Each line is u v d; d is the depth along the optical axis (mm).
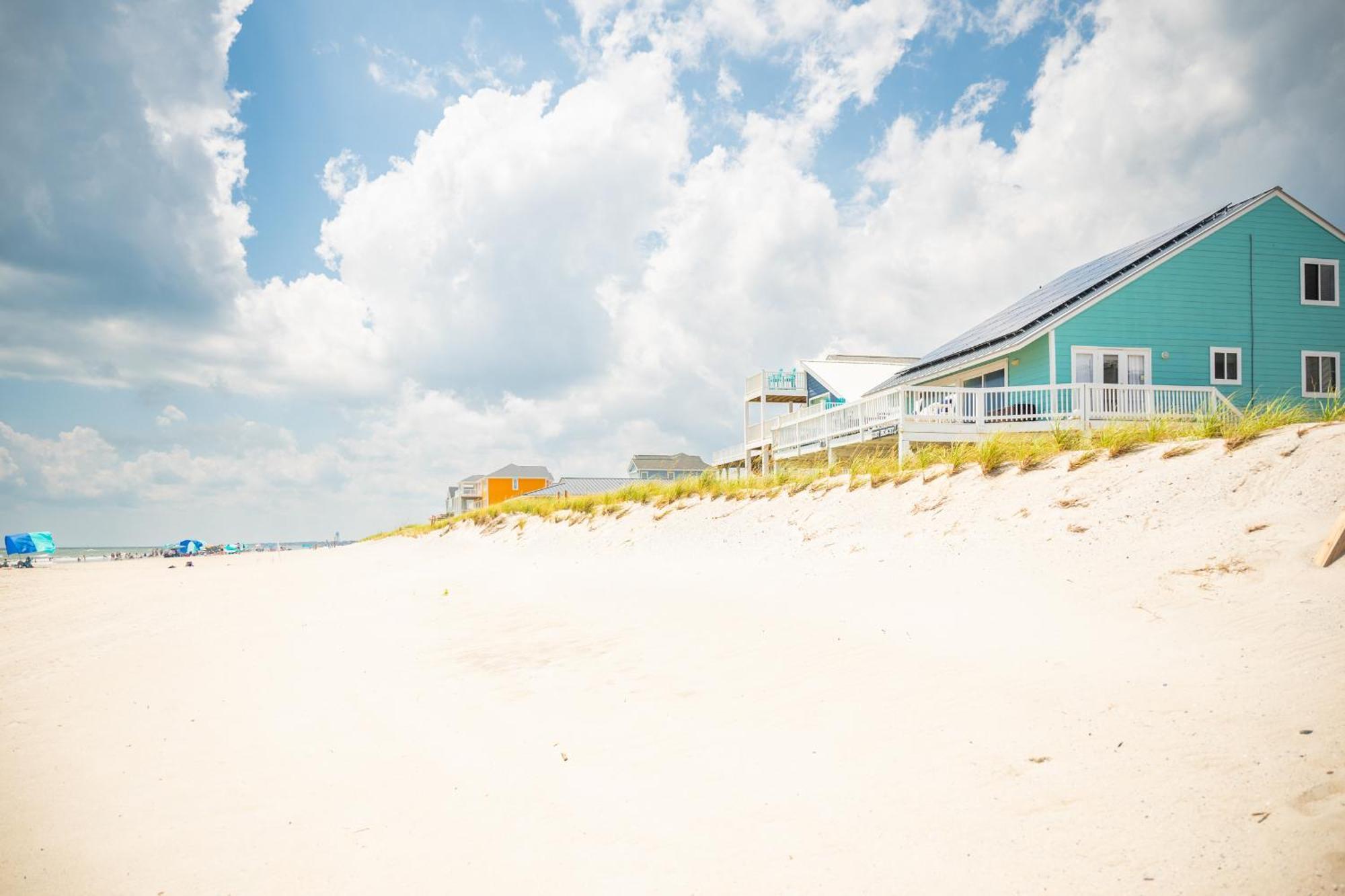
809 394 35500
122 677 8141
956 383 25359
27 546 47312
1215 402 18094
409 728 5777
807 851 3285
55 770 5363
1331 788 2945
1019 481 9859
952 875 2920
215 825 4289
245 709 6648
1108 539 7648
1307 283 21266
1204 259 20891
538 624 9227
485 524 28281
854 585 8883
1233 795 3068
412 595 13195
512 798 4293
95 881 3715
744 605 8766
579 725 5426
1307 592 5242
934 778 3752
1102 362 20297
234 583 18422
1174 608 5762
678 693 5855
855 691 5258
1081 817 3154
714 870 3236
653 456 73812
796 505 13664
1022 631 6105
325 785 4770
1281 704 3807
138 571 28609
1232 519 6859
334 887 3461
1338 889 2408
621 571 13445
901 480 11922
